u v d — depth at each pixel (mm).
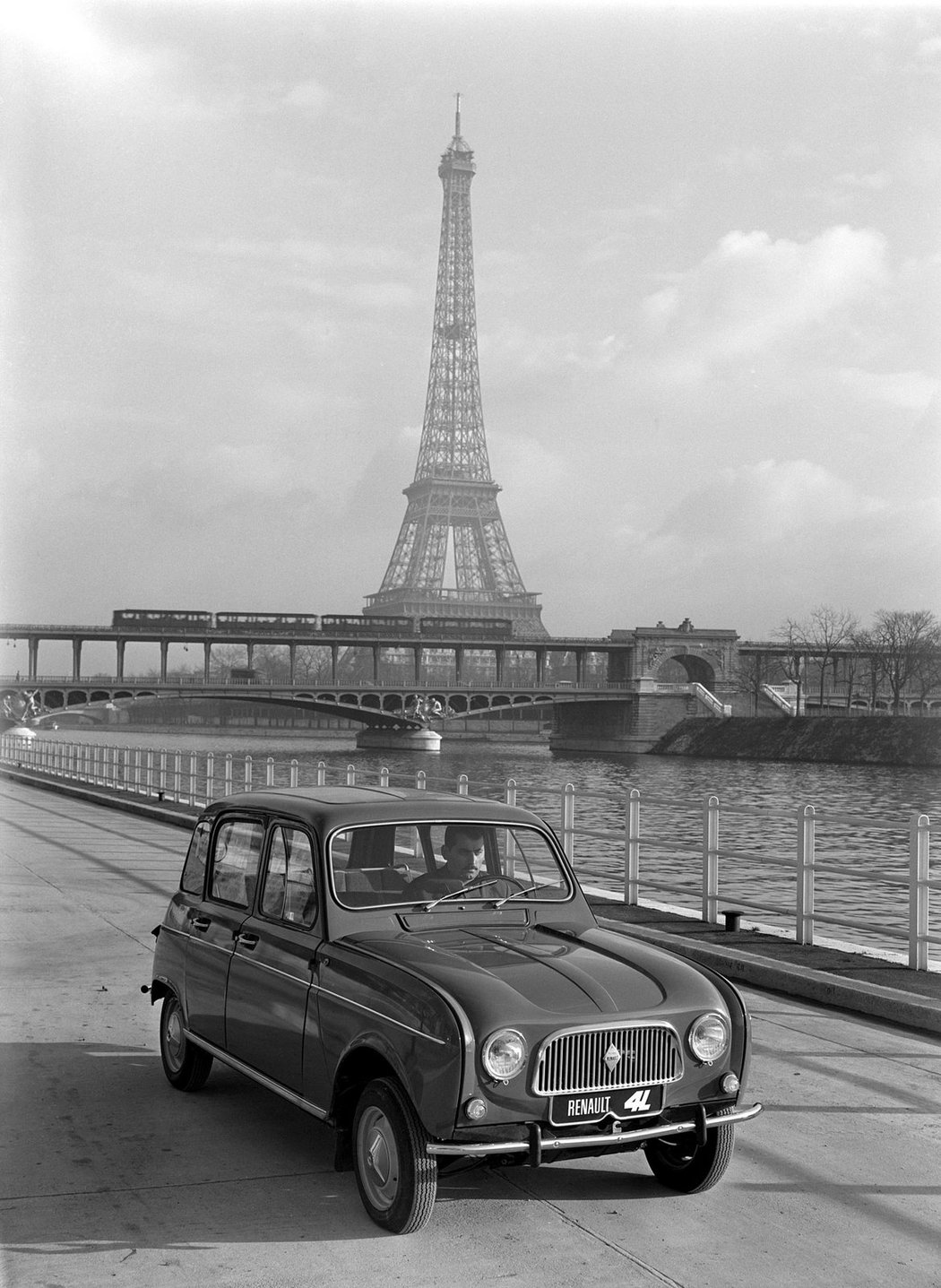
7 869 21844
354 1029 6773
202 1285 5934
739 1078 6934
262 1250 6340
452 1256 6301
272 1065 7633
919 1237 6617
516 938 7434
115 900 18250
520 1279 6043
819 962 13438
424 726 173750
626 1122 6512
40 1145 7859
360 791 8828
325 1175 7418
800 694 192625
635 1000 6688
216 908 8594
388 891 7633
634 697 182125
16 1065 9648
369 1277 6035
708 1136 7020
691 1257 6336
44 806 38438
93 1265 6148
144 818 34062
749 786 101250
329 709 176000
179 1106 8719
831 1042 10609
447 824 8008
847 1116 8594
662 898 29359
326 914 7344
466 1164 6789
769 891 35469
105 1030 10727
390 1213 6492
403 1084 6414
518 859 8266
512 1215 6867
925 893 13047
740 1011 7051
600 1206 7016
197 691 159625
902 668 168625
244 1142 7984
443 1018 6281
